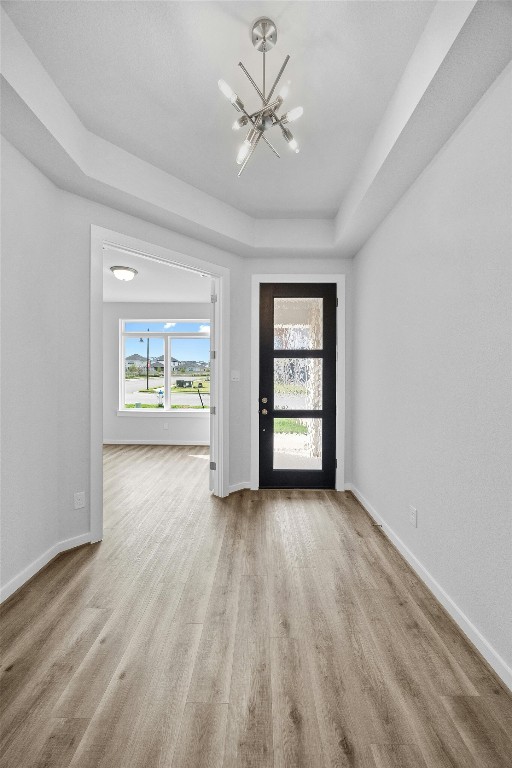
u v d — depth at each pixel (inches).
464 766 46.0
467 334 70.4
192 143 100.3
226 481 150.9
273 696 56.1
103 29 66.6
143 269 194.2
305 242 145.9
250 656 64.1
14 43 66.3
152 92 82.0
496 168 62.2
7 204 81.1
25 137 79.5
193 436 272.8
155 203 110.6
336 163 108.7
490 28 52.6
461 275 72.5
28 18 64.6
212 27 66.0
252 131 72.0
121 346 281.6
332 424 158.7
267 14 63.3
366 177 101.7
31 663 62.2
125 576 89.7
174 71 76.2
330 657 64.0
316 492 154.8
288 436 160.1
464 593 71.1
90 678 59.1
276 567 94.1
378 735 49.9
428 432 86.1
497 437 61.9
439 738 49.6
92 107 86.4
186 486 165.3
